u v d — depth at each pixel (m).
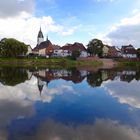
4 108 20.39
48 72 68.31
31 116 17.84
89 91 31.23
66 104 22.56
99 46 145.12
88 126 15.59
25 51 131.75
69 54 152.62
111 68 98.06
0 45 129.00
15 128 14.88
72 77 52.19
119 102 23.98
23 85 36.81
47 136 13.60
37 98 25.59
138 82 43.00
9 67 92.94
